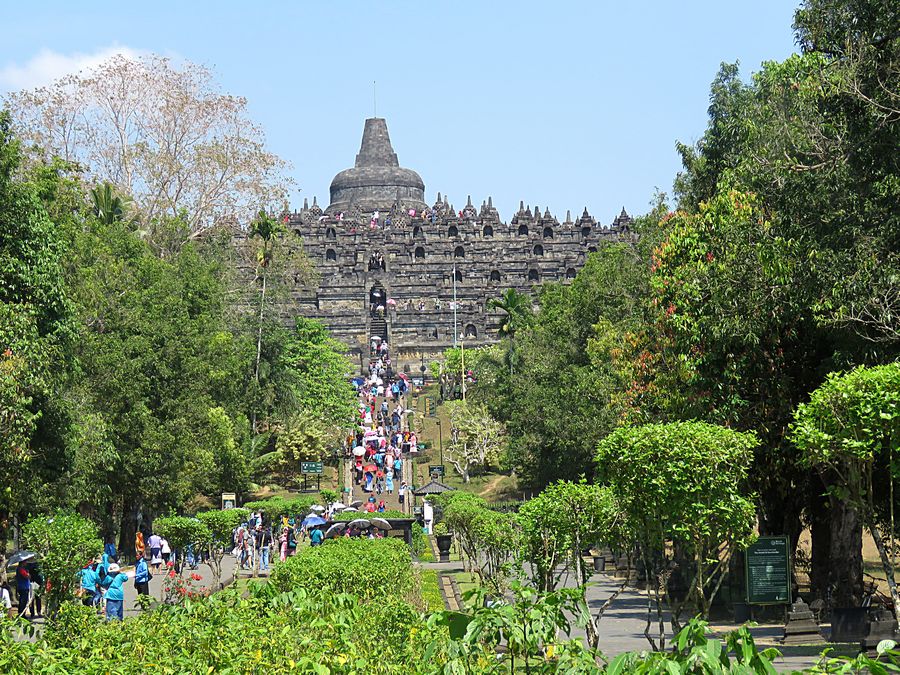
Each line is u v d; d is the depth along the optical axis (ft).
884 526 123.44
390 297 628.28
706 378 118.11
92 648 54.85
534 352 289.74
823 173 107.04
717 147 174.40
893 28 104.27
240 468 280.10
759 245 113.70
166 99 352.08
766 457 118.73
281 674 48.88
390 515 225.97
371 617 62.18
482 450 372.58
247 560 203.92
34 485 156.56
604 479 83.61
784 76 151.74
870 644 91.04
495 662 47.91
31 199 153.69
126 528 220.23
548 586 97.76
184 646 56.03
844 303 102.94
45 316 154.20
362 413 433.48
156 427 204.03
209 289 274.16
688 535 79.77
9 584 152.97
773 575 106.01
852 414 77.82
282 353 357.20
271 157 367.66
